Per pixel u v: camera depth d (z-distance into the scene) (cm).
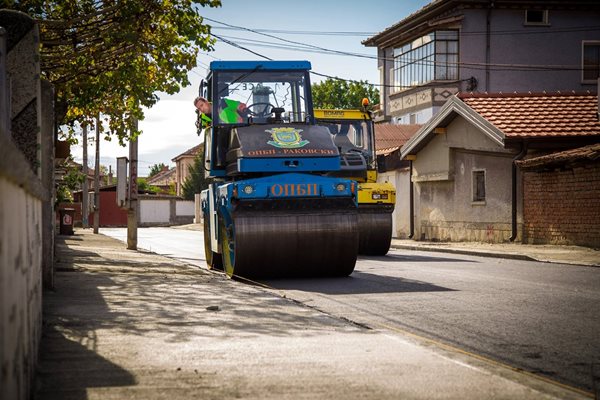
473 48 4325
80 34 1616
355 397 474
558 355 647
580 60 4419
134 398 469
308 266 1305
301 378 527
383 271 1496
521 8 4344
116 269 1456
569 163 2083
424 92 4416
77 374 535
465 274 1422
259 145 1314
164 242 3403
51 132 1030
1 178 262
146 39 1631
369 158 2138
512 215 2428
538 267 1602
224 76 1432
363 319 857
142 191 9131
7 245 288
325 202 1298
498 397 476
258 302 959
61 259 1714
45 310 856
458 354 619
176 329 736
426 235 3081
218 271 1524
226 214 1335
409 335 717
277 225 1270
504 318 858
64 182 3195
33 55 848
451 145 2820
